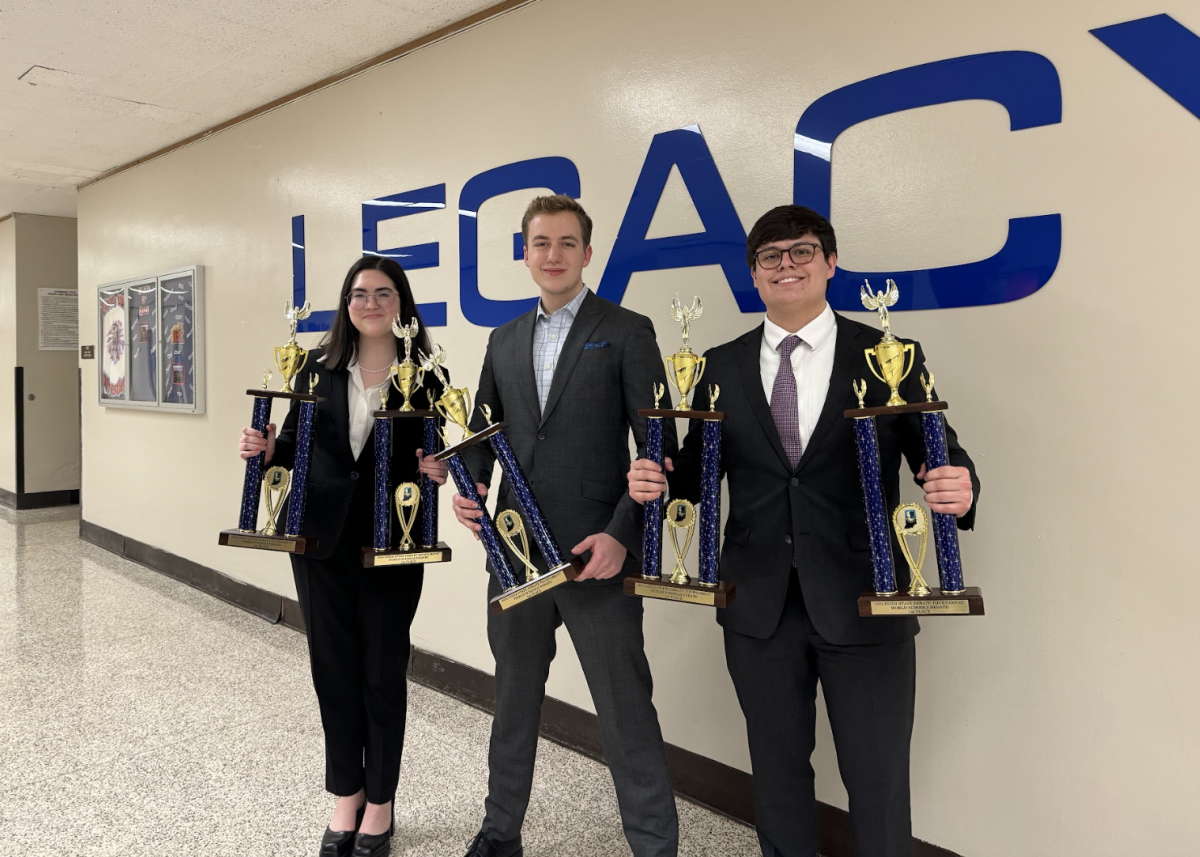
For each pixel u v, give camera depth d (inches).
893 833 57.6
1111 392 62.3
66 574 185.2
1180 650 60.2
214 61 129.0
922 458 56.2
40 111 154.4
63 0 108.7
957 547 52.7
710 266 85.4
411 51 120.1
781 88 79.5
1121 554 62.5
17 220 257.0
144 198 189.5
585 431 67.1
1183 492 59.6
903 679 57.8
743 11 82.0
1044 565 66.2
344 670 75.2
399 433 73.9
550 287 68.1
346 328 74.6
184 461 178.2
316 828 81.8
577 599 67.3
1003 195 66.6
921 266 71.2
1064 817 65.9
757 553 59.9
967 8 67.7
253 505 71.3
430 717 111.0
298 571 75.1
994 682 69.2
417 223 120.3
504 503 70.8
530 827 83.0
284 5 108.7
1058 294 64.3
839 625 56.5
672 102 88.2
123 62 129.7
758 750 61.7
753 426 60.5
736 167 83.1
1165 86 59.0
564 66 99.1
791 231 58.1
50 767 93.9
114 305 202.1
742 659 61.3
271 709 111.0
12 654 131.7
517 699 71.4
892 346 52.9
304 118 141.0
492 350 74.1
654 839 67.1
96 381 214.8
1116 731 63.3
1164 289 59.7
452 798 88.6
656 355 67.5
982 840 70.2
